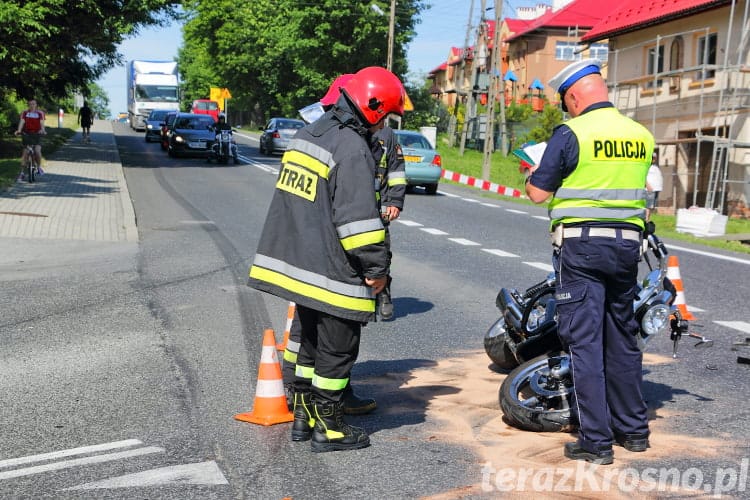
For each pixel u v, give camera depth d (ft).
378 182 14.83
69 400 17.87
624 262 14.61
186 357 21.47
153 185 75.10
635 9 110.52
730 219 82.58
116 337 23.45
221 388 18.85
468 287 32.30
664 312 15.33
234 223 50.70
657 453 15.05
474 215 61.05
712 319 27.48
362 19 188.75
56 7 78.79
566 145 14.62
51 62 88.22
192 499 12.81
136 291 29.99
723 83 82.17
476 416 17.10
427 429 16.26
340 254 14.51
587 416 14.56
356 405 17.13
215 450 14.99
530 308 17.58
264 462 14.43
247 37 241.55
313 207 14.57
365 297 14.66
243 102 265.34
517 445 15.35
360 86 14.58
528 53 219.41
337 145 14.38
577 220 14.67
